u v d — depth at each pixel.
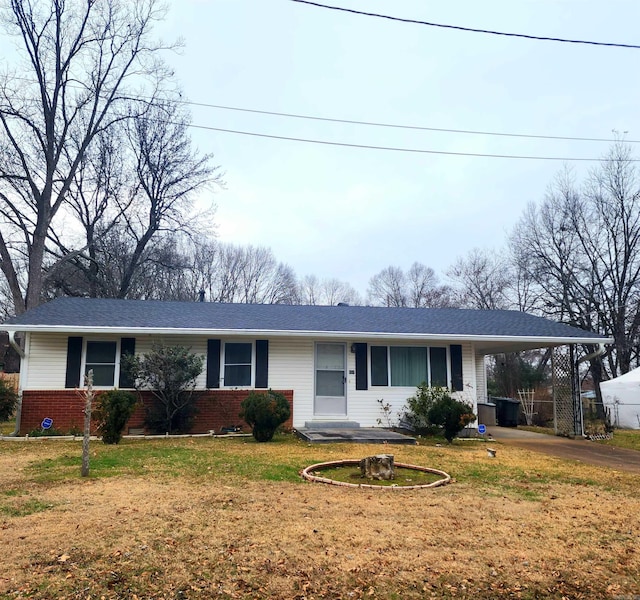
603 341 14.73
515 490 7.31
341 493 6.75
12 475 7.55
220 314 15.32
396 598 3.92
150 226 28.80
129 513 5.54
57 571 4.08
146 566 4.25
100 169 27.09
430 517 5.74
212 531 5.06
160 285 34.38
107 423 11.12
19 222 23.39
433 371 15.16
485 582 4.21
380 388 14.92
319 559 4.50
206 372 14.12
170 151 28.36
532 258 30.27
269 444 11.42
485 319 16.89
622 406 19.81
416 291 52.09
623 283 26.72
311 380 14.68
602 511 6.29
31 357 13.19
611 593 4.11
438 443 12.54
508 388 24.42
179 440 12.04
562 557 4.74
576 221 28.19
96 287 28.00
